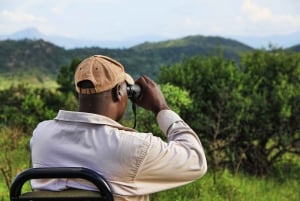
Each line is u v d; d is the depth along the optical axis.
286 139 11.94
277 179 11.83
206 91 11.83
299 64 12.95
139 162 2.38
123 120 6.54
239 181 10.03
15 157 10.76
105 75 2.45
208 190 8.78
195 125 11.26
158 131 8.27
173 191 8.21
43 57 81.06
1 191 7.89
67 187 2.42
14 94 17.14
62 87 15.36
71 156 2.45
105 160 2.40
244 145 11.99
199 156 2.50
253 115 11.80
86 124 2.46
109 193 2.31
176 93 9.10
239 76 12.10
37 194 2.38
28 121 13.91
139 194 2.42
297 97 11.99
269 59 13.10
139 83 2.67
